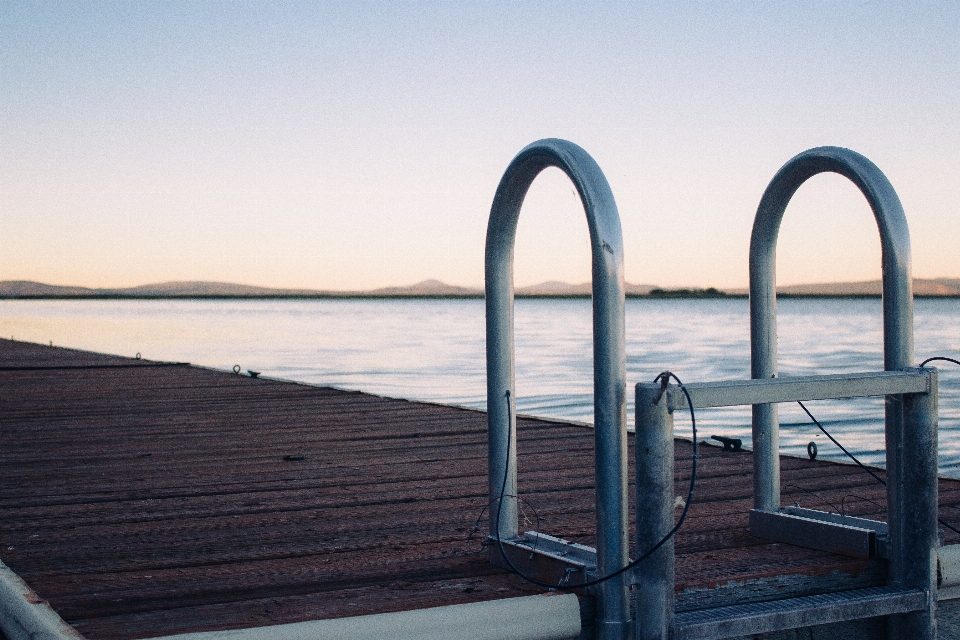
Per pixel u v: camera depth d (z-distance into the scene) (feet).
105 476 12.50
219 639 5.75
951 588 7.18
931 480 6.88
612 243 6.01
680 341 100.42
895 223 7.00
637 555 6.03
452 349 93.97
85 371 33.22
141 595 7.05
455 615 6.13
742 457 14.07
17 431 17.28
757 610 6.42
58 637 5.83
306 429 17.49
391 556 8.16
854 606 6.61
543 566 7.05
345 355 82.58
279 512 10.17
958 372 59.41
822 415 33.99
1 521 9.78
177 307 492.13
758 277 8.22
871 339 99.30
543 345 98.07
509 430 7.66
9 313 327.26
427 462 13.64
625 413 6.11
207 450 14.88
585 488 11.62
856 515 9.83
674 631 5.98
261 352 87.25
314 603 6.73
